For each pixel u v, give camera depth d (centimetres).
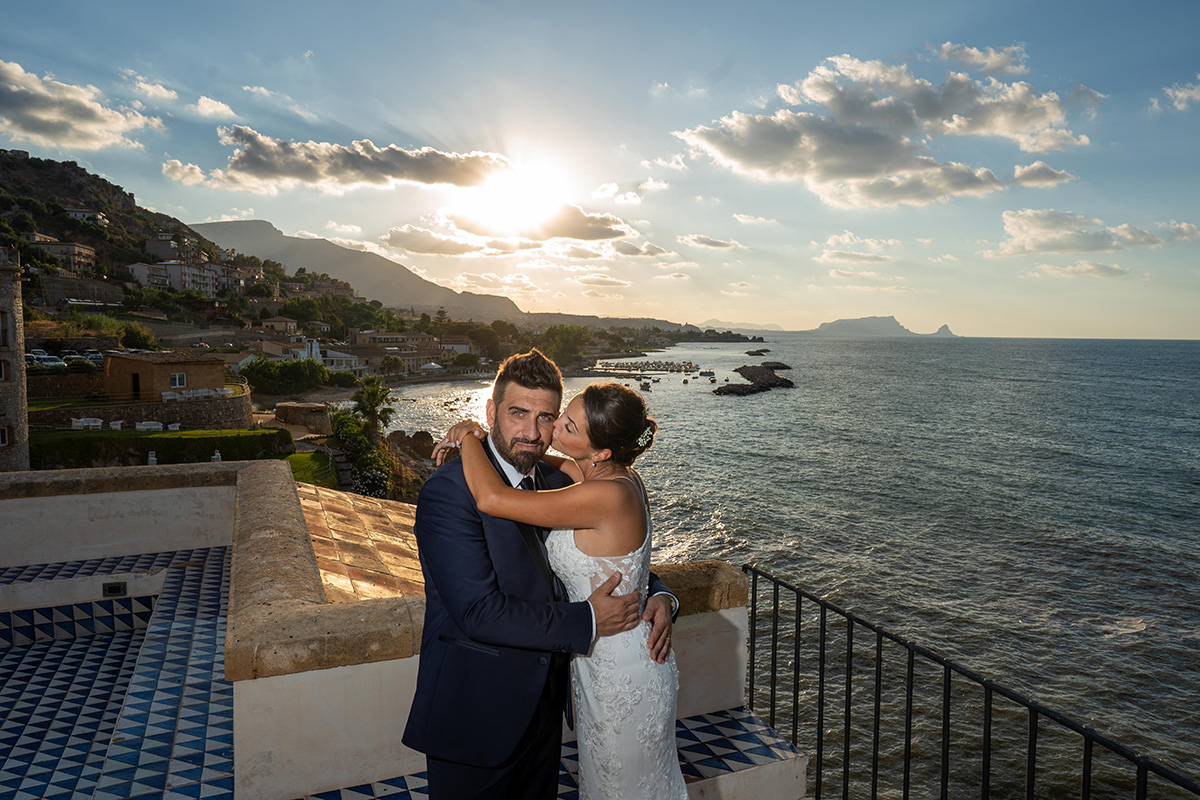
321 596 334
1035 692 2089
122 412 4809
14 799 312
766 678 2122
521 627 208
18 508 564
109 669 485
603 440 234
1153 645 2380
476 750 225
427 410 9512
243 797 280
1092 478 5097
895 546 3428
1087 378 16425
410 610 304
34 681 463
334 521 586
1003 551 3372
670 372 18612
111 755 338
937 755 1789
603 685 237
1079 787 1688
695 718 366
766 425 7725
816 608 2628
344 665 286
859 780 1697
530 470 236
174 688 408
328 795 289
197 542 625
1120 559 3269
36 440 3894
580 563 232
